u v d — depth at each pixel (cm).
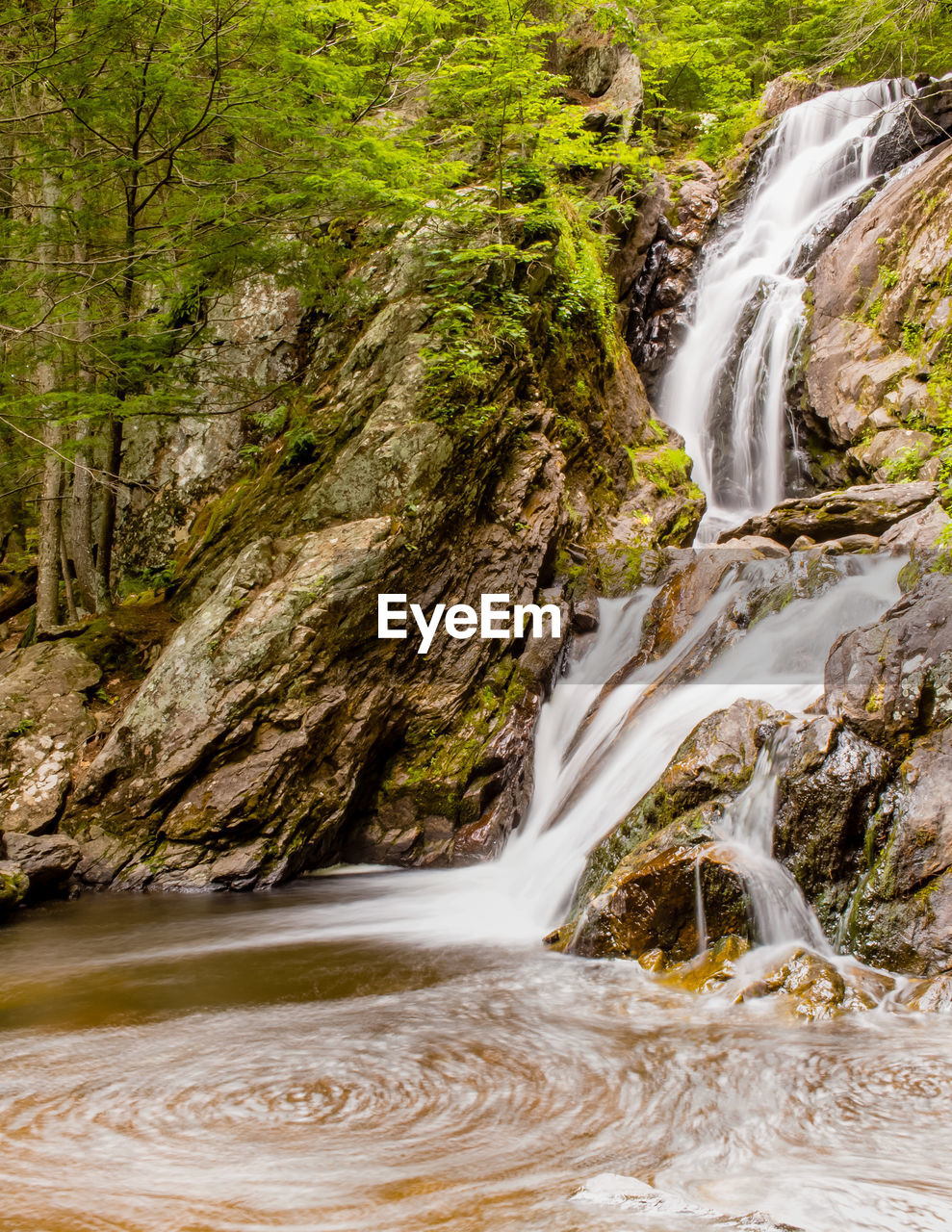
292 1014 535
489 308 1170
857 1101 395
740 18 2319
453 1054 464
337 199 1085
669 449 1465
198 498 1412
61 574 1464
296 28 997
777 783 621
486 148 1352
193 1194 319
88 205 1086
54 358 1088
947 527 790
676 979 568
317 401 1241
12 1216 303
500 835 966
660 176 1800
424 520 1036
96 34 855
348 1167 343
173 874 898
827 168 1745
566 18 1814
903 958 536
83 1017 540
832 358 1413
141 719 950
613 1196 302
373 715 991
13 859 868
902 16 1838
